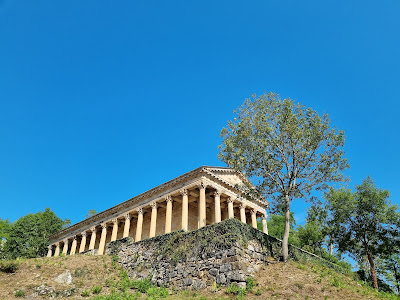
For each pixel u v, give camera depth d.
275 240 37.12
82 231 67.75
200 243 33.56
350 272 40.44
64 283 32.19
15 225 73.56
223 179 50.72
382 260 52.66
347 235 47.25
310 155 37.22
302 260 36.44
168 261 35.41
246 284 28.16
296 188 37.19
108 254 44.88
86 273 36.06
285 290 27.31
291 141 37.44
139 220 55.09
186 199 48.91
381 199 45.75
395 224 44.62
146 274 36.38
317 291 27.39
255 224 54.22
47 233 78.44
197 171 48.78
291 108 38.06
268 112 38.56
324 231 50.78
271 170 37.50
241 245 31.66
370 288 33.28
